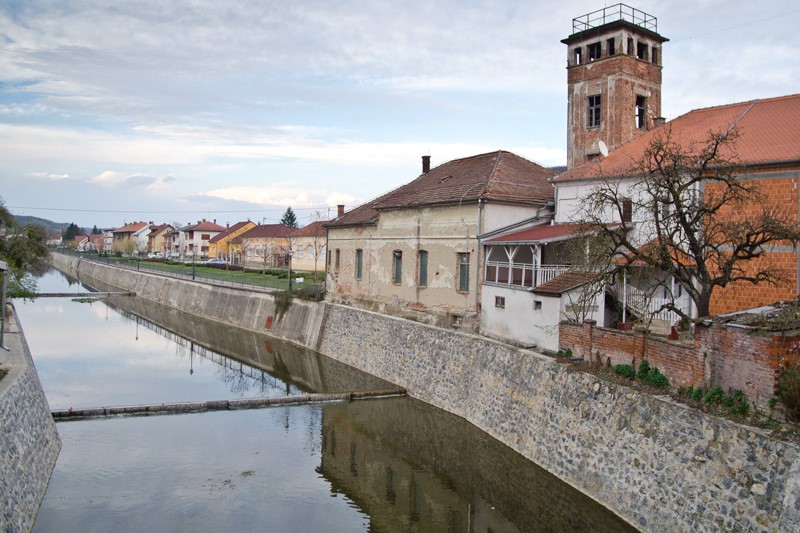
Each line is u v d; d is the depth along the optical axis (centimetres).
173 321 5291
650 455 1484
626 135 3262
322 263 6919
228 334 4606
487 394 2278
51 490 1705
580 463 1711
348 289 3850
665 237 1762
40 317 5288
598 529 1548
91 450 2023
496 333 2578
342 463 2017
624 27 3238
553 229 2620
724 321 1448
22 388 1712
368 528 1611
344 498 1777
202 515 1622
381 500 1777
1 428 1434
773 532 1141
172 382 3070
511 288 2469
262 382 3080
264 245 8288
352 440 2217
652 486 1453
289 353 3816
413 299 3203
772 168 1975
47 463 1791
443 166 3803
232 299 5178
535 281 2395
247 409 2530
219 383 3058
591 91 3388
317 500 1758
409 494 1823
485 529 1617
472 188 2897
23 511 1442
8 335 2409
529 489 1808
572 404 1812
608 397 1684
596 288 1934
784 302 1662
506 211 2809
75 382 3014
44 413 1941
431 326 2886
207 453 2047
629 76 3272
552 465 1823
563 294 2162
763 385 1317
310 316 4097
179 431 2250
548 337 2212
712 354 1463
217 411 2500
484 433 2212
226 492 1767
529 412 2005
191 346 4116
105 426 2269
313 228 7200
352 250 3825
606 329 1861
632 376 1711
